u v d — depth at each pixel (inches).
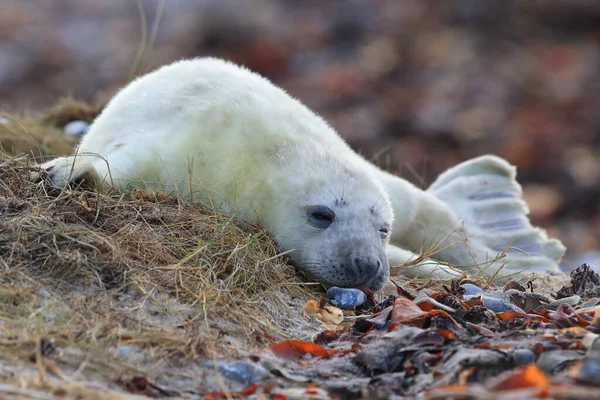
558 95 1165.1
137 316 294.8
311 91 1150.3
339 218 375.6
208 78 428.5
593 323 298.8
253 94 420.2
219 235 352.2
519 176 1014.4
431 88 1159.0
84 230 323.0
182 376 269.7
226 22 1309.1
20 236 315.6
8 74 1258.0
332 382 268.1
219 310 310.7
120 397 244.8
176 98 417.1
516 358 267.0
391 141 1022.4
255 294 332.8
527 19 1368.1
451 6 1375.5
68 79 1229.7
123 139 413.1
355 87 1152.2
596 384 248.1
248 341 300.2
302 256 376.5
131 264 316.8
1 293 289.6
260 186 384.5
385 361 277.4
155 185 391.5
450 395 236.7
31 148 520.7
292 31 1317.7
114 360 268.5
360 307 356.2
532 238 493.7
